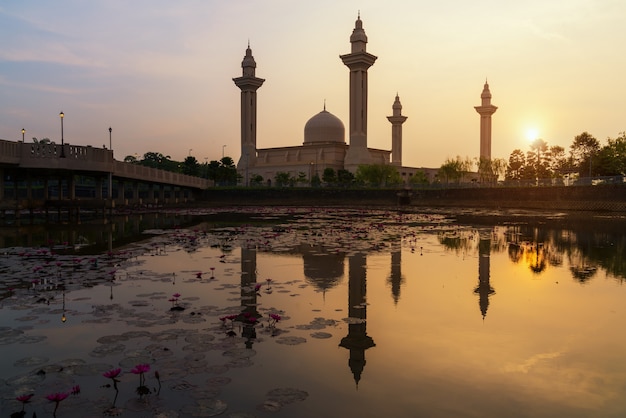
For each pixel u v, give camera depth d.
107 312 10.82
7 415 6.14
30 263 17.44
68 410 6.27
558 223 39.75
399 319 10.50
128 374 7.40
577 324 10.21
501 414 6.26
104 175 54.38
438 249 21.81
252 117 127.44
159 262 17.84
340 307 11.46
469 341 9.09
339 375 7.44
